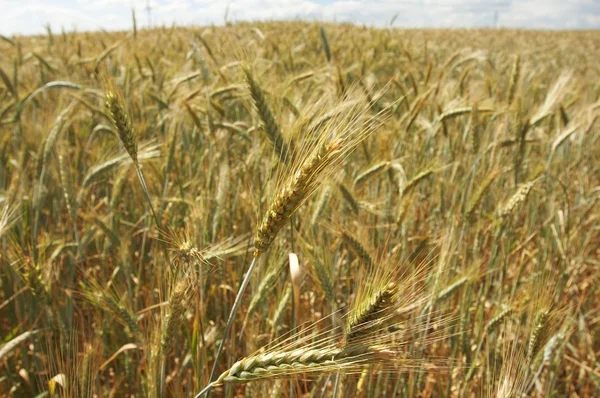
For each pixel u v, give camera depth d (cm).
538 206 122
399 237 88
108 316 82
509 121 118
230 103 145
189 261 57
